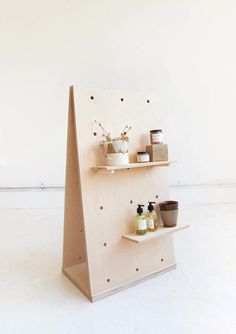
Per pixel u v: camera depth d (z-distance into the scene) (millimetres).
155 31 2828
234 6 2795
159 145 1411
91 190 1283
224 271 1527
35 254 1857
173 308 1198
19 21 2762
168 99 2918
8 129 2896
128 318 1140
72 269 1560
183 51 2855
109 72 2867
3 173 2965
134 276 1424
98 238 1304
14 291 1381
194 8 2797
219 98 2941
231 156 3047
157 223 1476
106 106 1347
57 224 2521
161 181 1561
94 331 1064
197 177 3053
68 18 2781
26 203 3023
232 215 2635
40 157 2957
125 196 1405
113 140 1283
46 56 2820
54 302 1276
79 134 1251
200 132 2984
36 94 2863
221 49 2852
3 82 2826
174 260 1589
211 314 1149
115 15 2797
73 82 2863
